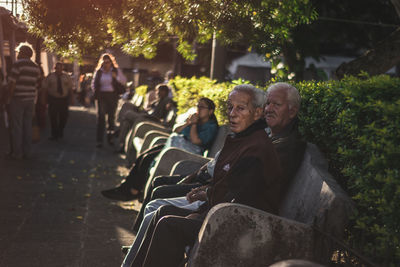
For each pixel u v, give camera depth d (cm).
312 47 1373
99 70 1145
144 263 301
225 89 691
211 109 591
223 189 323
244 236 277
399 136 254
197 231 302
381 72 611
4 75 1191
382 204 255
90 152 1062
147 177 588
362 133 295
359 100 295
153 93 1170
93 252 446
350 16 1555
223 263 276
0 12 891
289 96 367
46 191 678
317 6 1487
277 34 492
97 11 438
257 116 331
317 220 283
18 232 491
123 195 601
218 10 454
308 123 403
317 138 384
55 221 538
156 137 696
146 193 516
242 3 453
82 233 501
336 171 351
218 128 594
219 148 552
